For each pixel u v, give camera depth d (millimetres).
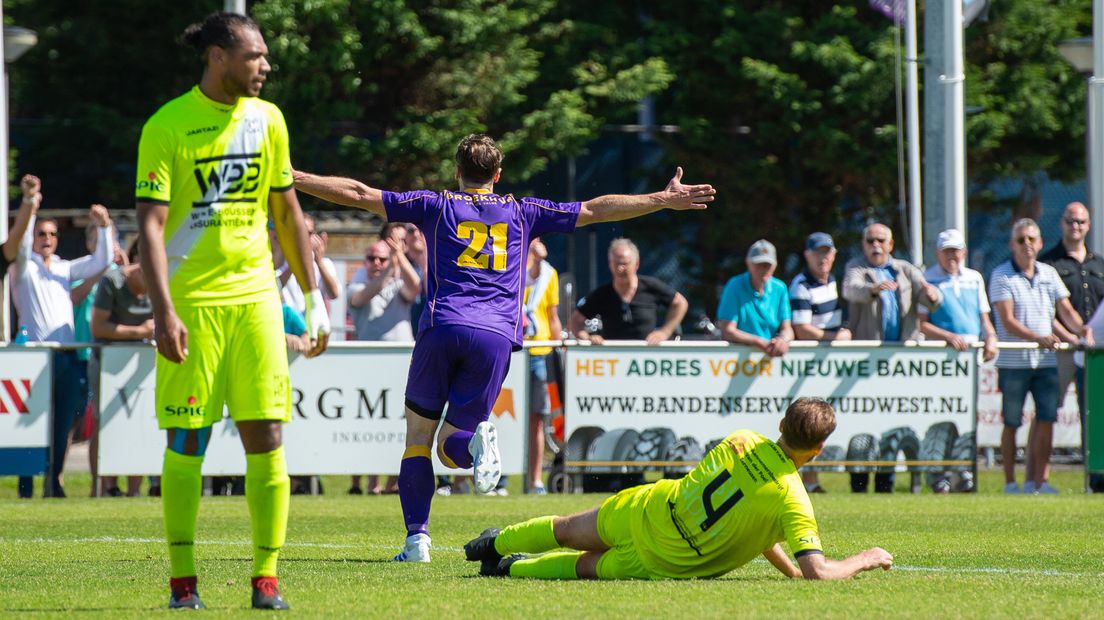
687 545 17156
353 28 71750
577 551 18141
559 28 78125
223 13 14820
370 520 28172
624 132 83000
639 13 81750
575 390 36469
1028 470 38125
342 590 16453
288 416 14992
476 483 19641
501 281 20609
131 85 79562
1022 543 23281
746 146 80188
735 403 36812
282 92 71000
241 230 14781
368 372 36188
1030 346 37719
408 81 75812
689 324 81625
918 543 23266
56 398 35781
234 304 14664
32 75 78875
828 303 37938
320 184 20328
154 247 14375
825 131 75188
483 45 75625
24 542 23750
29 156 79750
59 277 37250
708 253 82438
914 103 58156
